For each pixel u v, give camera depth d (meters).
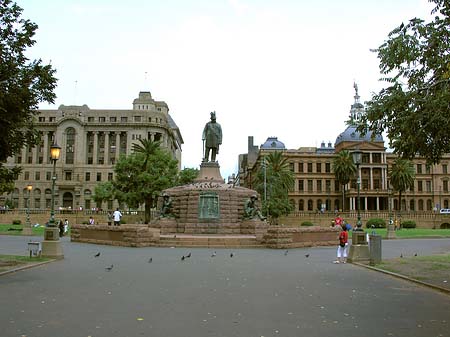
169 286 12.62
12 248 27.09
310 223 73.44
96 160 120.50
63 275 14.81
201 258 20.45
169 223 31.94
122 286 12.59
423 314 9.33
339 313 9.38
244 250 25.23
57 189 117.69
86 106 123.69
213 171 35.94
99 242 30.14
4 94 15.91
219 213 31.64
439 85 14.30
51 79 18.22
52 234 20.34
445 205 107.81
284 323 8.49
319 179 108.19
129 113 122.06
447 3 13.81
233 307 9.91
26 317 8.84
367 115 15.49
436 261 20.14
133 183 69.62
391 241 39.31
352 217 78.94
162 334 7.66
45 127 121.50
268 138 115.12
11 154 18.52
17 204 117.69
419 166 109.12
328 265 18.56
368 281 14.08
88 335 7.57
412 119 14.05
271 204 74.81
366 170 105.06
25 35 17.59
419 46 14.45
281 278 14.43
